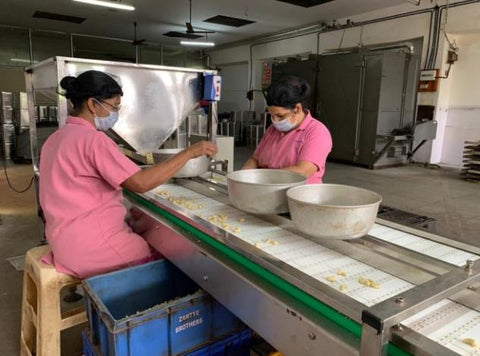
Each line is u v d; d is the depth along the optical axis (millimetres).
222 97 11977
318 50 8414
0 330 1989
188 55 11820
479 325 771
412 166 6785
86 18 8180
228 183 1315
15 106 6895
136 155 2303
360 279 921
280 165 1747
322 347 800
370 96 6547
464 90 6391
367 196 1151
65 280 1546
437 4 6188
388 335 687
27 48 9156
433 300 738
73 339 1938
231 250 1115
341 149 7148
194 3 6977
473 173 5520
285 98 1580
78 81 1485
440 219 3832
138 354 1219
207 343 1374
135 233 1707
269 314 945
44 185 1509
